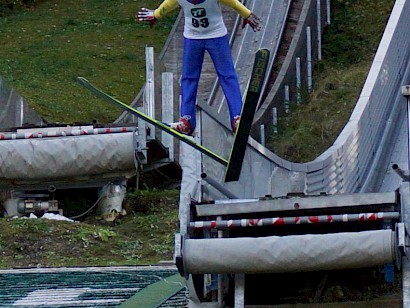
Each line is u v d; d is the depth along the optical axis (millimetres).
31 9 91562
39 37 82312
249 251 22562
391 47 49500
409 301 22391
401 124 48656
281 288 25344
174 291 27719
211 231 24016
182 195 24406
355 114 42781
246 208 23859
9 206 42188
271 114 53188
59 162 41125
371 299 24750
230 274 23969
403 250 21984
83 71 72750
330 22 67812
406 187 22672
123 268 32125
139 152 41188
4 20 88188
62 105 62969
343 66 62500
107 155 41031
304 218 23141
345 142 39750
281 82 55469
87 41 80562
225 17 67062
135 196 43031
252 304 25047
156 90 43188
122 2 91625
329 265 22422
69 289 28484
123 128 41406
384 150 46094
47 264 34438
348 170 40375
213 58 29922
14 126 47469
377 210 23453
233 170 26859
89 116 61688
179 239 22766
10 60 75500
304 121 53562
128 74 72812
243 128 26484
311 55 61844
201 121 28734
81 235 36750
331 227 24500
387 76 48438
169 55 63312
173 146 43938
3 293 28234
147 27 84062
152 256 35656
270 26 65438
